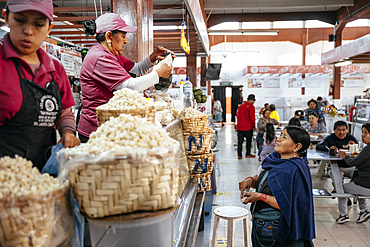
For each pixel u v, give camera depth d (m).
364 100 8.83
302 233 2.11
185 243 1.58
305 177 2.13
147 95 2.81
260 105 19.78
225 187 5.68
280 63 19.80
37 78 1.16
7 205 0.69
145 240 0.86
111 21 1.86
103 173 0.80
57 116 1.27
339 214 4.42
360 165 3.96
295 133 2.26
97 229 0.86
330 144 5.26
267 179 2.32
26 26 1.02
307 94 19.97
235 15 13.42
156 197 0.84
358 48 7.88
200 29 6.28
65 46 3.70
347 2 11.41
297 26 18.73
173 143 0.95
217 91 19.84
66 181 0.85
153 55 2.53
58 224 0.78
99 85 1.80
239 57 20.05
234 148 10.37
